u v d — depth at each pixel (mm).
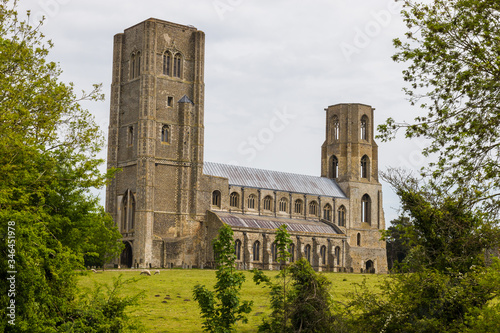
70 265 36031
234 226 143875
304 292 40281
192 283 87188
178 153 148250
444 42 32719
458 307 37312
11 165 36312
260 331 40844
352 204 182875
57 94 40750
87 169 42562
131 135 148500
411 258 39594
